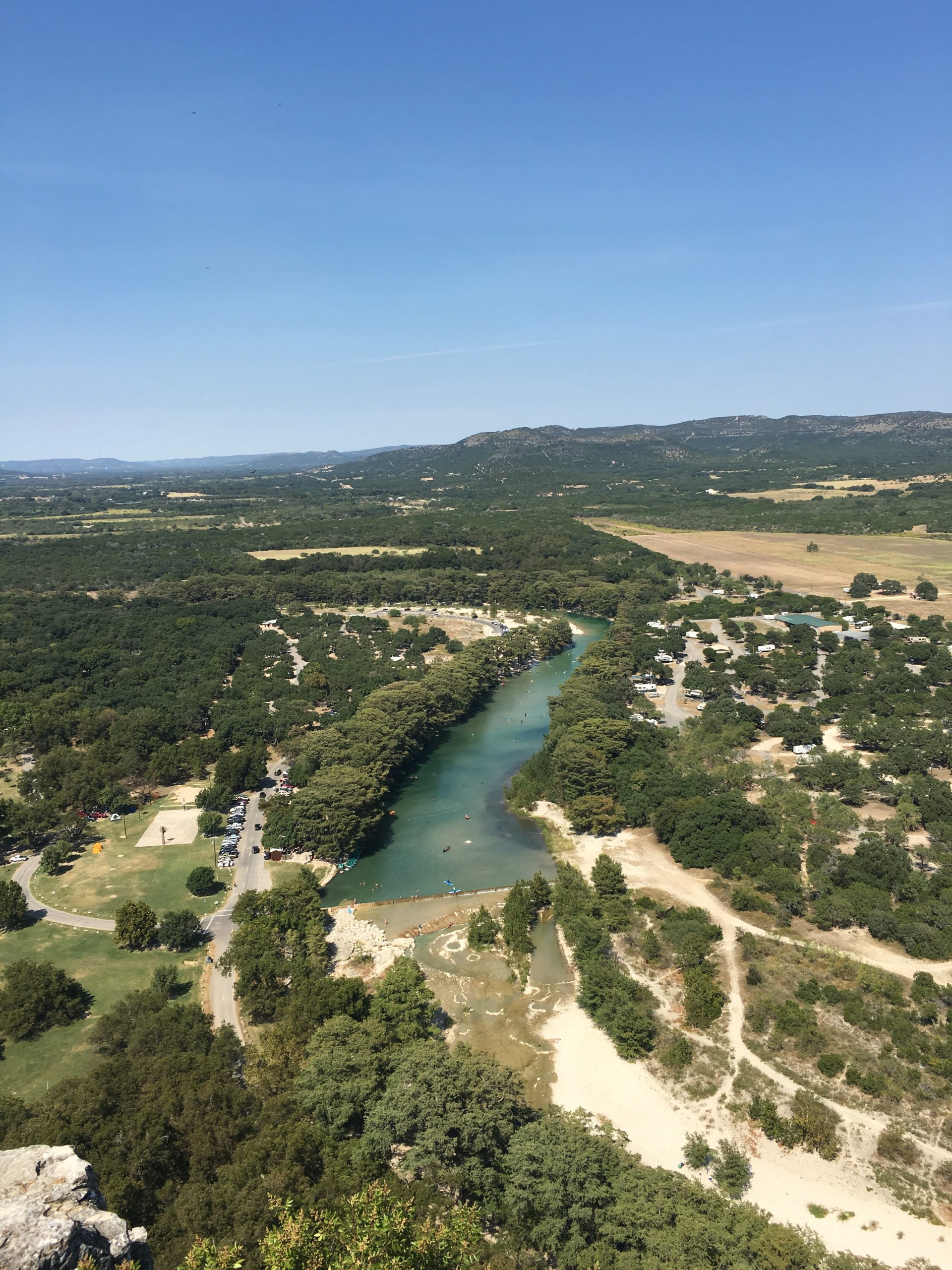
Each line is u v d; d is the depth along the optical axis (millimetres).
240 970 117062
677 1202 79250
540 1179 80688
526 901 137875
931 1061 101125
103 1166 75750
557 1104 99812
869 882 136375
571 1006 118562
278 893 135375
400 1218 49656
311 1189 75250
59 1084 92188
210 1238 67188
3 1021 107500
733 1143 94125
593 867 156750
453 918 141625
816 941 127562
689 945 123625
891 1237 82375
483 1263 72688
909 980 116938
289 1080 94312
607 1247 74750
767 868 143750
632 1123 96875
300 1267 47625
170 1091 87625
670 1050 107062
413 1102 86750
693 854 153125
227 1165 79000
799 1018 109625
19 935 134125
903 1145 91938
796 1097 98750
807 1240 80938
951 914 126875
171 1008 109625
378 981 123062
